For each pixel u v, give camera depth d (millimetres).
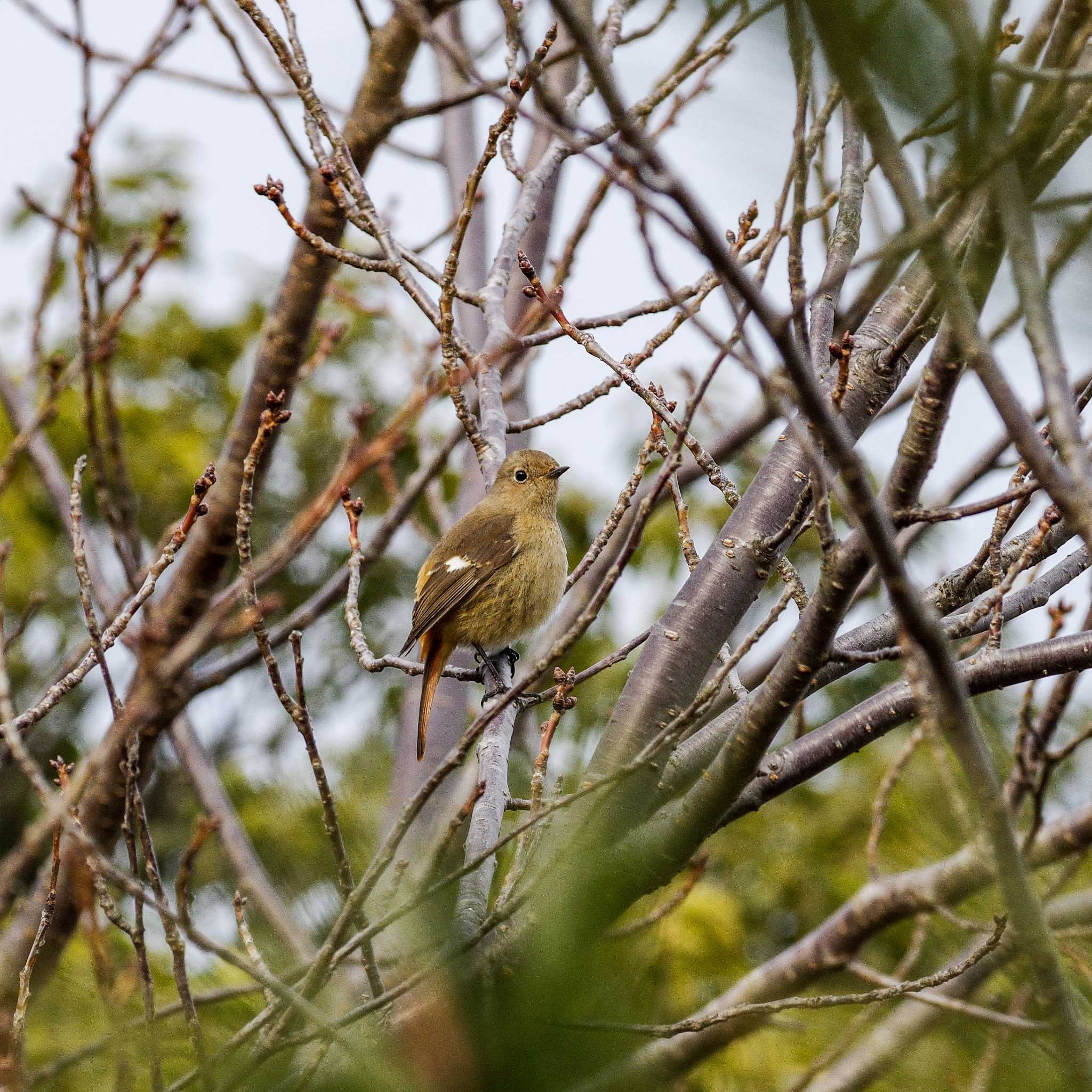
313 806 10383
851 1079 8727
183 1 10227
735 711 8328
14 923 10484
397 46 11164
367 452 6078
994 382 4820
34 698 16844
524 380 13234
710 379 6109
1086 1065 4992
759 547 8375
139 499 18797
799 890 14625
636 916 9273
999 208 4801
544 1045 3520
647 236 5270
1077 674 8586
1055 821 8359
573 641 6039
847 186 7832
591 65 4324
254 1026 6445
